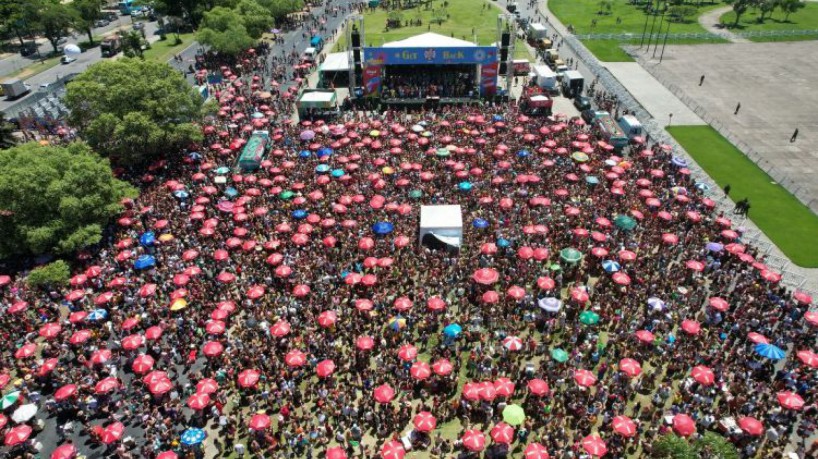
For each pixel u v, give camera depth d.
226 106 76.94
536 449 28.31
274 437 32.06
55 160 48.41
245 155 60.38
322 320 37.16
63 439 32.50
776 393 32.41
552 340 38.41
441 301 38.53
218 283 43.81
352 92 82.12
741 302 40.59
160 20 128.50
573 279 44.34
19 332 39.91
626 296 41.00
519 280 42.72
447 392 34.81
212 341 37.41
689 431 29.02
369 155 62.72
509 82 80.56
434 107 81.12
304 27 124.69
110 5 162.25
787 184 58.47
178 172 60.12
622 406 32.31
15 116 78.88
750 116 75.69
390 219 50.69
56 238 46.06
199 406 31.34
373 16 135.00
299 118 75.56
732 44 107.38
